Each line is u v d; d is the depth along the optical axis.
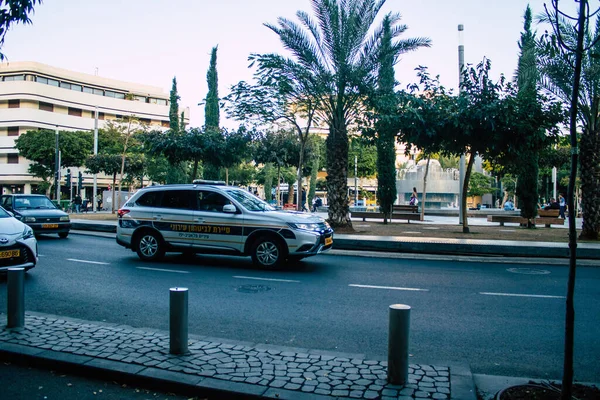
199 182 11.92
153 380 4.05
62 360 4.41
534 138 15.52
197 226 10.98
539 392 3.83
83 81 65.81
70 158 52.28
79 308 6.90
